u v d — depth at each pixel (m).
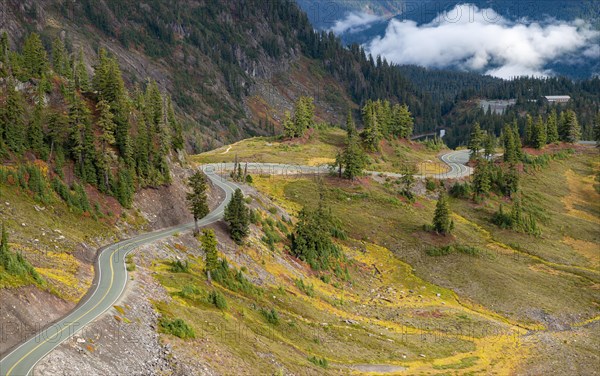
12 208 61.72
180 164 100.25
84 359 38.44
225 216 84.06
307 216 96.56
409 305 90.75
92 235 68.12
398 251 112.25
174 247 72.56
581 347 81.38
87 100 89.38
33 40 83.00
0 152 67.50
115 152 83.69
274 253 88.56
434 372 63.91
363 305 86.81
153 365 42.47
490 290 100.44
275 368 50.94
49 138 75.19
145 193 84.56
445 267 107.81
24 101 77.56
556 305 97.12
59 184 70.56
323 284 89.06
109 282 53.78
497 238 127.00
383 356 65.88
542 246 126.12
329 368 57.59
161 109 94.75
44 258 54.34
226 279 68.12
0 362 35.50
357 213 124.62
